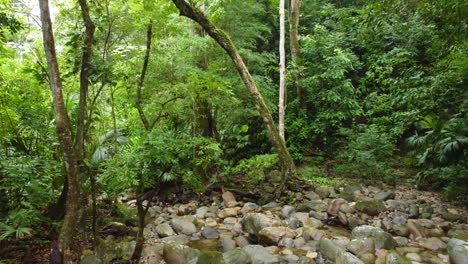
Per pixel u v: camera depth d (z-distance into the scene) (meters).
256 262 3.77
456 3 4.29
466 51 6.08
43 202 4.36
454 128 6.54
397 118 9.01
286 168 6.61
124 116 6.86
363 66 10.70
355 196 6.38
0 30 4.66
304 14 12.33
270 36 11.55
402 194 6.62
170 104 5.28
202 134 7.31
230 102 6.92
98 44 4.38
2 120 5.25
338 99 9.37
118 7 4.39
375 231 4.16
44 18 3.02
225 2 8.00
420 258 3.83
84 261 3.58
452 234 4.47
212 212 5.86
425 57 9.05
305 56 10.12
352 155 7.94
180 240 4.58
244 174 7.29
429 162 7.09
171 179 6.05
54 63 3.08
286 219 5.30
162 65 5.62
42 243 3.97
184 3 5.71
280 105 8.49
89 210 4.57
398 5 4.91
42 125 5.36
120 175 3.26
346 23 5.71
